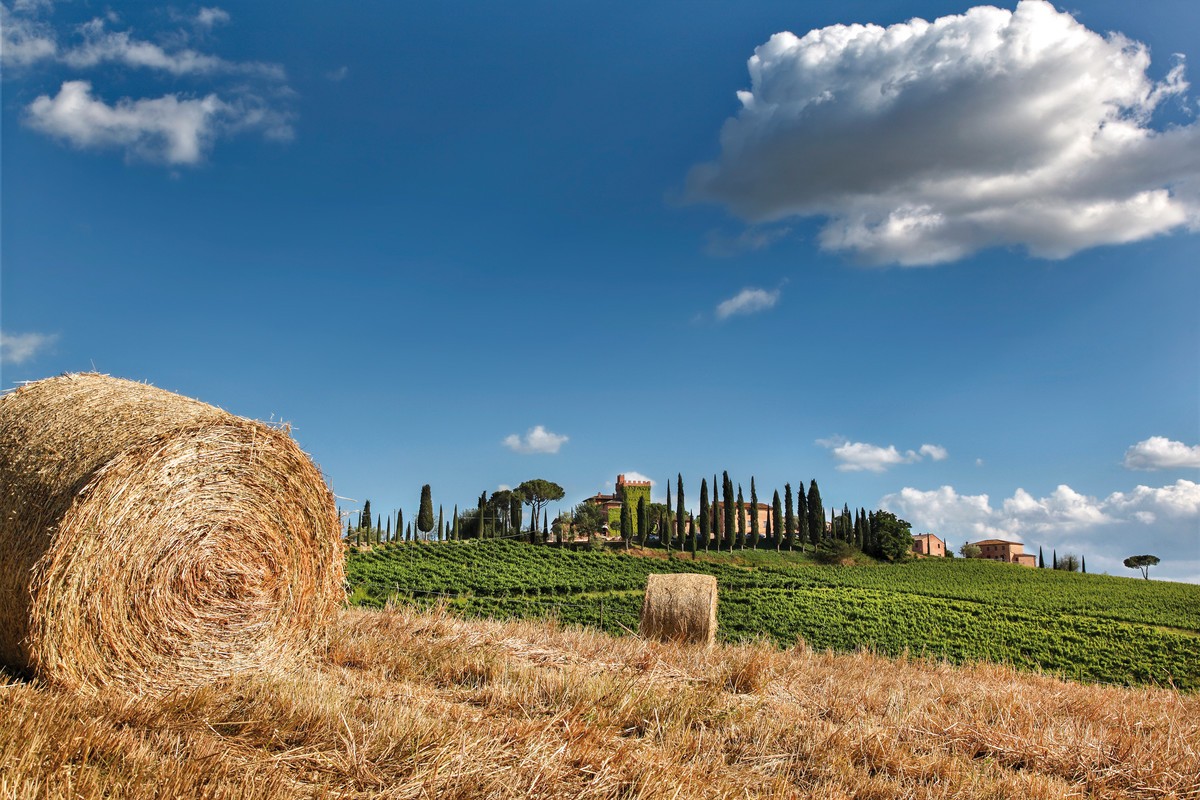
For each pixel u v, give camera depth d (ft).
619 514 333.01
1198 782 20.47
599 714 21.08
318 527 27.68
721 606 152.97
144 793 13.25
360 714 19.29
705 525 304.71
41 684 21.13
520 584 166.09
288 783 14.99
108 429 23.25
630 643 35.14
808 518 339.77
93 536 21.68
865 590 204.54
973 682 32.91
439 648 28.76
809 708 25.58
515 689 23.18
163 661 23.26
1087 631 152.66
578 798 15.64
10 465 22.53
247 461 25.61
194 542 24.09
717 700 23.85
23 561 21.08
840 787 18.60
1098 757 21.72
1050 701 28.86
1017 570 298.97
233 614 25.09
